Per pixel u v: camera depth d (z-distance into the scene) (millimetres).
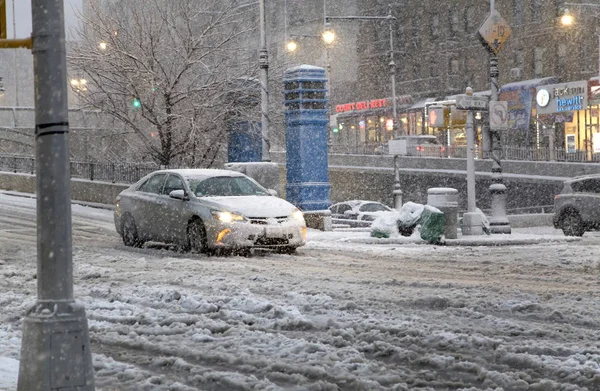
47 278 8695
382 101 118000
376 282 19531
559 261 24422
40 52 8781
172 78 49062
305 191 38625
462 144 104250
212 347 12539
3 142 79500
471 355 11773
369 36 121812
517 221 56531
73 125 70062
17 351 12211
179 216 27484
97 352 12484
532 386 9891
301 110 38594
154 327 14211
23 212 41625
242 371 11125
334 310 15414
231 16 50656
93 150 64312
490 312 15289
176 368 11320
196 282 19688
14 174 55281
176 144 49656
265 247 26609
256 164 38656
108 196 48594
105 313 15641
